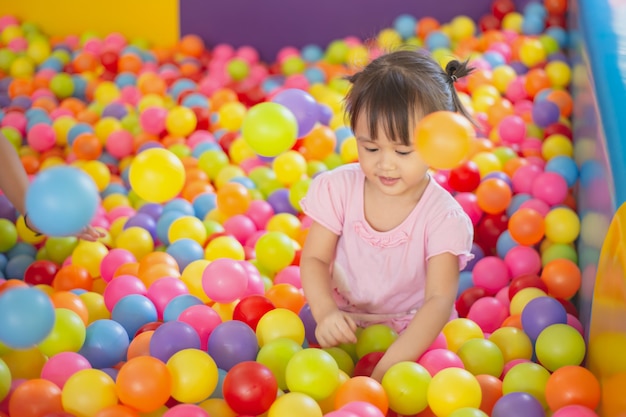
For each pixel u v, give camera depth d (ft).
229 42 13.96
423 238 5.81
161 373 4.71
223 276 6.01
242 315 5.83
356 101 5.24
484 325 6.36
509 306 6.65
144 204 8.49
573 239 7.51
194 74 12.59
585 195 7.23
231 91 11.20
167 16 13.89
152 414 4.85
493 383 5.17
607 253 5.05
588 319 5.77
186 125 10.09
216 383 4.97
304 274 5.98
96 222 7.99
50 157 9.68
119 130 9.97
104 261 6.98
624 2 8.52
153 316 6.03
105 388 4.74
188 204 8.31
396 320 6.02
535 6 13.09
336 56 13.05
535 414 4.66
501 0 13.28
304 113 6.96
